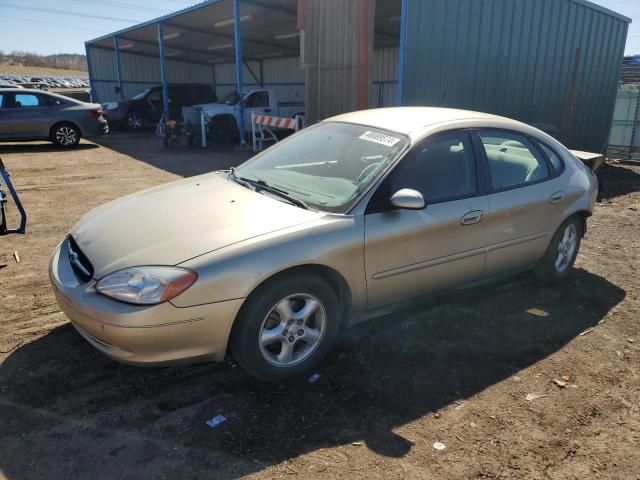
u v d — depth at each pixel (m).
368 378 3.14
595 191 4.77
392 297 3.45
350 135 3.82
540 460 2.50
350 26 9.92
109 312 2.61
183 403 2.86
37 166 10.96
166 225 3.05
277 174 3.80
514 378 3.18
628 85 17.88
